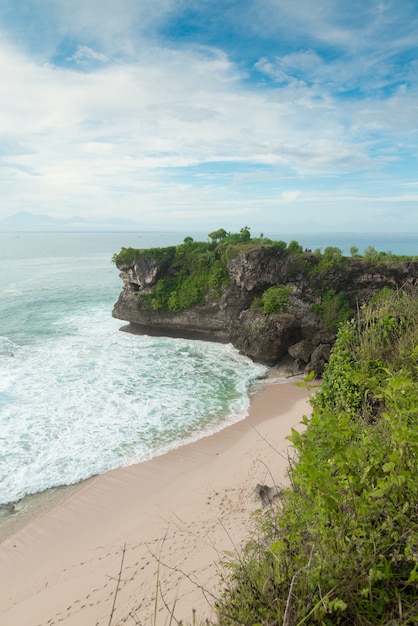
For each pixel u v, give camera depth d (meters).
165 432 20.80
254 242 39.50
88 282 77.94
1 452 18.56
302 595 3.99
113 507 15.25
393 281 33.62
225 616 4.44
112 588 10.50
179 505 14.76
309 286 34.62
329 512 4.42
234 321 35.81
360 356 10.70
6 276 85.81
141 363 31.75
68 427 21.00
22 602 10.94
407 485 4.51
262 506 13.06
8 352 33.69
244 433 20.81
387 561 4.08
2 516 14.95
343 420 5.51
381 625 3.76
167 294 40.16
